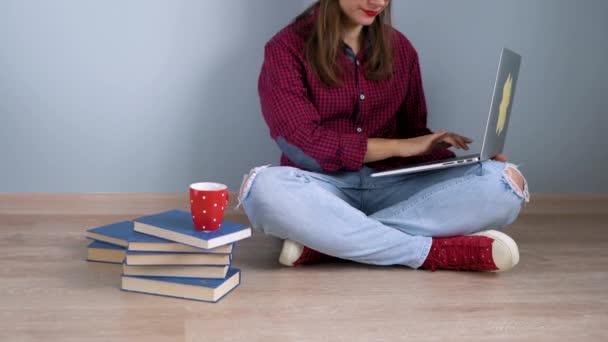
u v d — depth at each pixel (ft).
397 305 4.47
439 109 7.18
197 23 6.79
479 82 7.16
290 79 5.34
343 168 5.57
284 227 5.01
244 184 5.06
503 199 5.18
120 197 7.00
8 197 6.88
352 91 5.55
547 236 6.37
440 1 6.97
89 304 4.35
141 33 6.75
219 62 6.88
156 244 4.49
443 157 5.76
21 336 3.84
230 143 7.06
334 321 4.18
